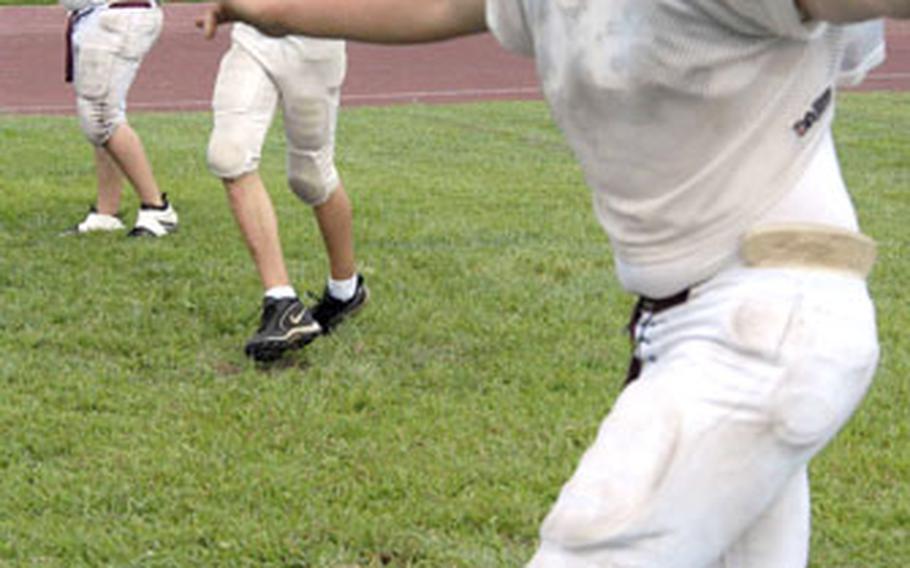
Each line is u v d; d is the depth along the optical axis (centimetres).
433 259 1220
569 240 1315
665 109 410
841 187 427
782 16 390
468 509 707
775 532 445
